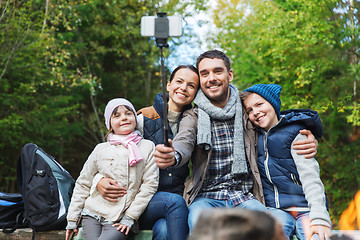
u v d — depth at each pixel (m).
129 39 15.47
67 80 11.78
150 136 2.91
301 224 2.58
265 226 0.62
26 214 2.94
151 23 2.09
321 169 9.54
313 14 9.25
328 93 9.24
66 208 2.98
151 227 2.67
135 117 2.80
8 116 10.23
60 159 13.90
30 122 10.85
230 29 11.15
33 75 10.77
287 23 9.24
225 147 2.81
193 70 2.96
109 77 15.30
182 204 2.57
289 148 2.69
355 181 9.20
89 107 15.37
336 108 9.02
